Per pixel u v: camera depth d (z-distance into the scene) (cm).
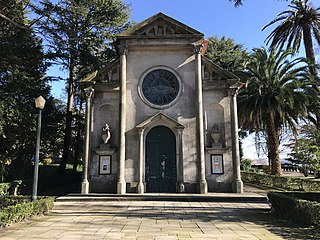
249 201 1781
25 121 2244
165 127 2191
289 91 2445
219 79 2292
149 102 2214
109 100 2267
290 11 3027
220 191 2106
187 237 886
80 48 2884
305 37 2941
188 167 2106
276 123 2833
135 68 2275
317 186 2255
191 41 2238
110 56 3153
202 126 2139
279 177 2531
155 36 2239
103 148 2161
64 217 1252
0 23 2291
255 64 2731
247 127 3188
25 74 2405
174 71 2264
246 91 2691
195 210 1455
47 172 3269
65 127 3238
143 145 2144
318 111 2795
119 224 1095
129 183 2088
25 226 1049
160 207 1552
